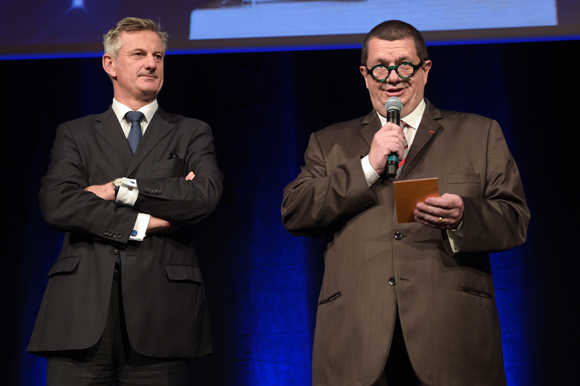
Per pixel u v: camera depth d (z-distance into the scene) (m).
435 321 1.51
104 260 1.76
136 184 1.80
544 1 3.01
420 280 1.55
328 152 1.83
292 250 2.86
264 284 2.82
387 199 1.66
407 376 1.58
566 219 2.78
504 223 1.59
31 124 3.06
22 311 2.85
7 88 3.10
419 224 1.63
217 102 3.04
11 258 2.90
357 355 1.53
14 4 3.16
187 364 1.84
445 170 1.68
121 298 1.77
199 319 1.83
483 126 1.76
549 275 2.73
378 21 3.07
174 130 2.03
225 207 2.91
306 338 2.75
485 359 1.52
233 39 3.10
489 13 3.03
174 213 1.80
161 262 1.81
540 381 2.64
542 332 2.68
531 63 2.97
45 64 3.12
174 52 3.10
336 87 3.03
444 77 3.00
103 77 3.12
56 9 3.15
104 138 1.96
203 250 2.86
